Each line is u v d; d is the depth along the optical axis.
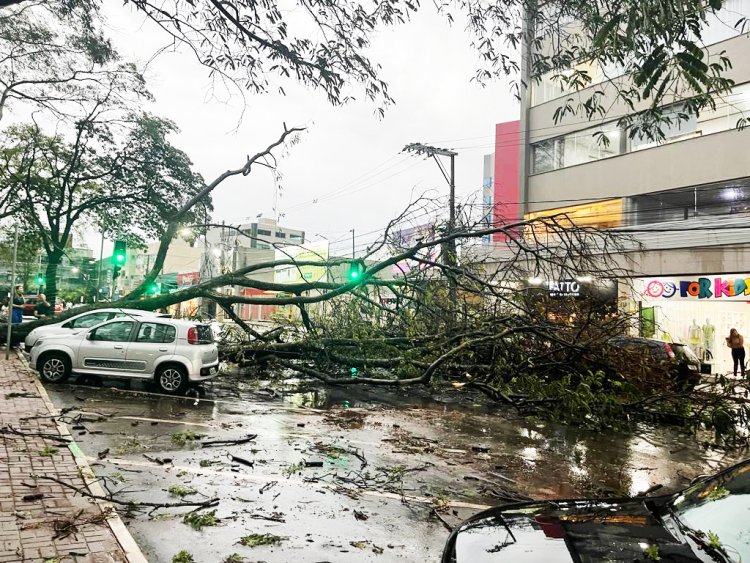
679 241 19.42
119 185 23.55
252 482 5.85
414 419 9.91
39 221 22.45
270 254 55.81
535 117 26.75
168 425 8.22
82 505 4.74
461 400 12.30
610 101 22.61
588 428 9.95
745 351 17.55
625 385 10.36
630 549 2.68
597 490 6.23
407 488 5.97
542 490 6.18
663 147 20.98
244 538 4.41
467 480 6.40
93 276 26.09
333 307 15.57
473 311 13.46
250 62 4.68
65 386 10.80
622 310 13.64
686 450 8.62
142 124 21.95
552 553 2.67
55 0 7.87
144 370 10.92
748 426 9.38
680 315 19.55
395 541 4.52
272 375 14.78
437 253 13.68
